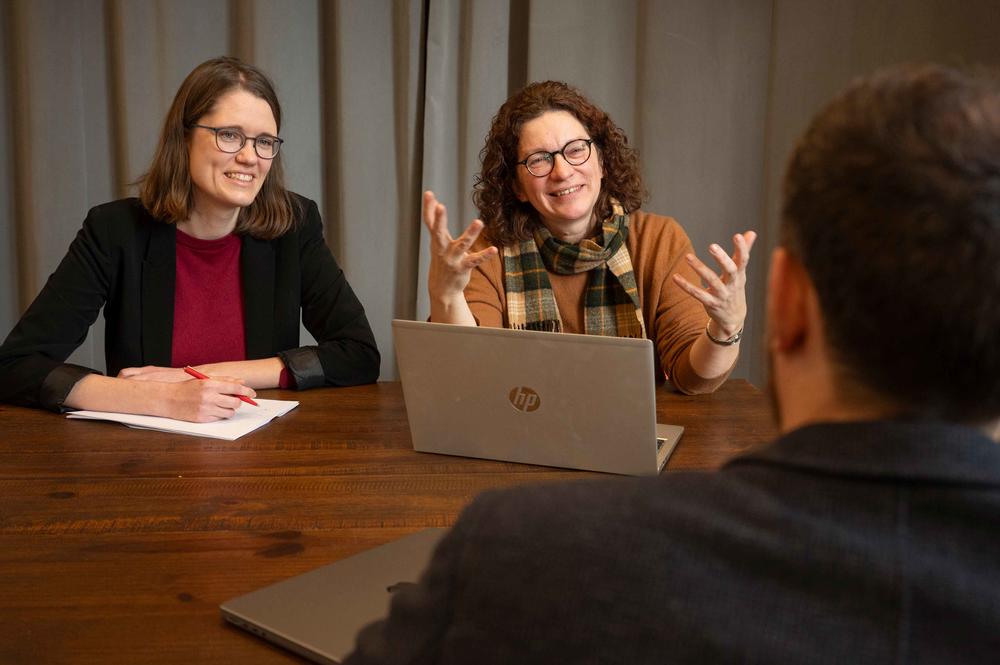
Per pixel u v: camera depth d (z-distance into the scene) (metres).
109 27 3.06
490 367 1.41
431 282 1.74
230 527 1.20
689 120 3.09
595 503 0.56
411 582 1.01
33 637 0.92
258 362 1.97
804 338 0.56
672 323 2.07
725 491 0.53
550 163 2.05
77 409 1.74
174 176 2.05
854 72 2.98
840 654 0.48
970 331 0.48
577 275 2.16
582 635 0.52
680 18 3.03
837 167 0.51
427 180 3.10
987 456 0.49
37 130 3.07
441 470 1.43
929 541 0.48
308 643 0.89
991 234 0.47
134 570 1.08
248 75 2.06
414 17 3.04
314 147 3.15
